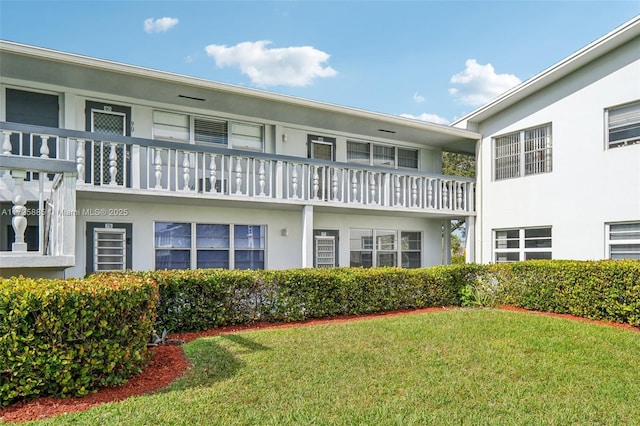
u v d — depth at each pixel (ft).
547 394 14.79
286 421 12.12
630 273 25.45
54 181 19.02
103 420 11.75
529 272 31.24
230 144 34.76
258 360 17.30
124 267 30.32
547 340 21.29
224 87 29.48
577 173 34.60
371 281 29.60
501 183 40.32
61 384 13.17
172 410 12.49
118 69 26.02
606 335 22.33
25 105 27.63
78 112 29.09
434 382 15.58
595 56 33.37
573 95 35.09
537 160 37.73
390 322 25.11
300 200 32.76
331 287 27.84
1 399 12.52
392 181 37.55
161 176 30.27
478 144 42.70
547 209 36.63
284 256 36.81
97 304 13.74
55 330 13.04
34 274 18.84
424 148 45.62
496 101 39.60
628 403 14.12
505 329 23.40
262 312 25.41
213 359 17.26
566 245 35.19
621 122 32.35
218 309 23.85
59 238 18.10
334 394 14.19
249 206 33.81
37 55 23.82
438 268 33.47
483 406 13.66
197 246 33.50
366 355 18.48
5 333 12.55
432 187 40.19
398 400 13.91
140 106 31.27
